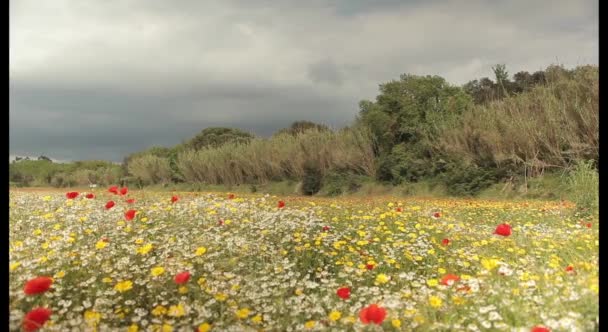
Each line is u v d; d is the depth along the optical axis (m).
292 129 30.64
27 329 2.45
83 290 3.29
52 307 3.13
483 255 4.48
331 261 4.58
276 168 24.94
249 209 6.62
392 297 3.38
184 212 6.25
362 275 4.13
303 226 5.55
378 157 20.78
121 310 3.20
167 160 31.72
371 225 6.19
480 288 3.42
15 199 7.19
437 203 11.01
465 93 21.22
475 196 15.60
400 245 4.84
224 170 27.58
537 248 4.67
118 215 5.74
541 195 13.57
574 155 13.89
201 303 3.29
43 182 35.16
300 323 3.06
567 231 5.57
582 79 14.80
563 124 14.64
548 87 16.38
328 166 22.75
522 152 15.27
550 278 3.41
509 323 2.89
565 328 2.60
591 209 7.14
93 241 4.62
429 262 4.59
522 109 16.59
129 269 3.83
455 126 18.34
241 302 3.37
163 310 2.97
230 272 3.96
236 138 37.78
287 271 4.22
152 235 5.02
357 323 2.87
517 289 3.18
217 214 6.19
